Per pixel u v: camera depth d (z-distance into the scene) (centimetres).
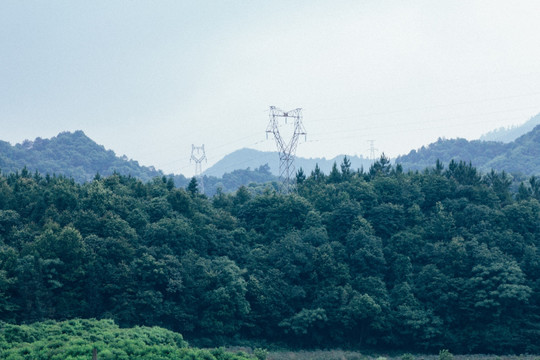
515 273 9700
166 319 9581
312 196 12288
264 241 11275
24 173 12675
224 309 9638
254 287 9962
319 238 10769
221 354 7625
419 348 9900
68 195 10681
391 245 10781
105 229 9806
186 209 11456
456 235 10900
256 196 12212
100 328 8100
